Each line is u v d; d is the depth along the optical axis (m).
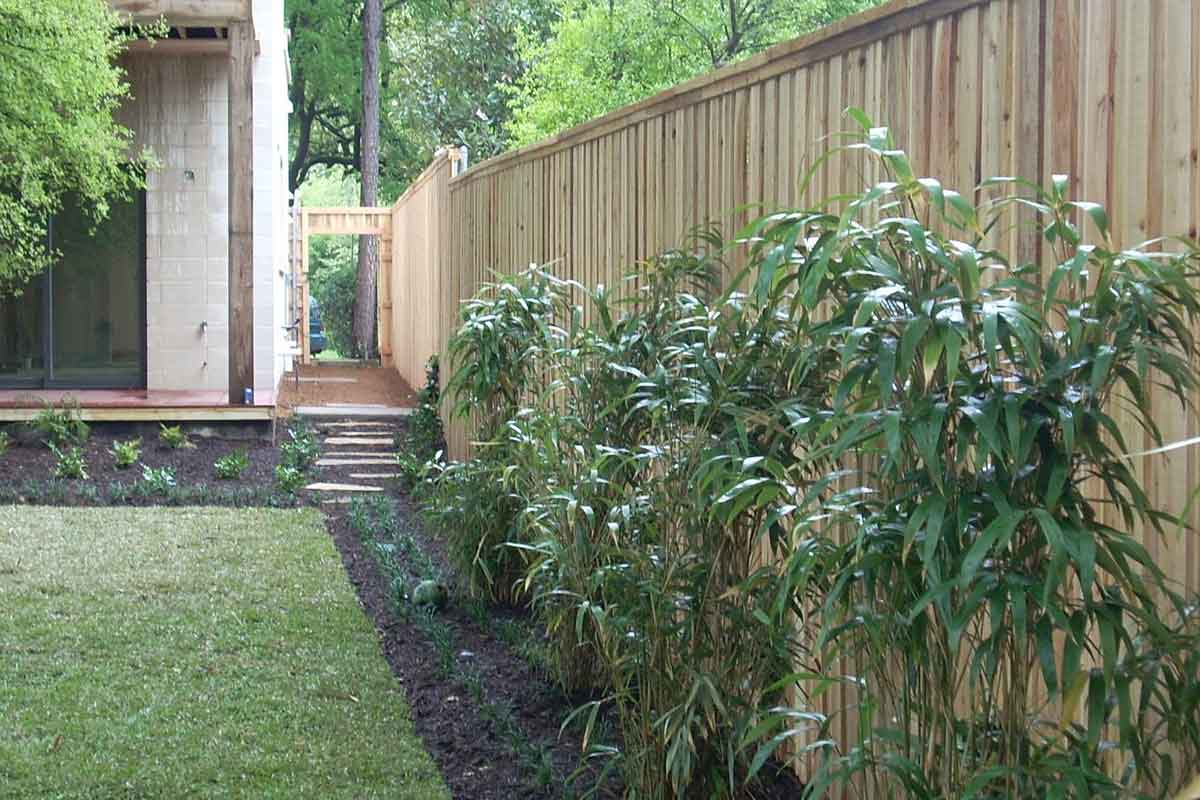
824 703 3.61
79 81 9.31
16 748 4.10
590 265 5.94
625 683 3.67
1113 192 2.50
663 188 4.94
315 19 25.78
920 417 1.97
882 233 2.11
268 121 12.27
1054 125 2.68
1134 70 2.43
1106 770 2.41
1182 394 2.08
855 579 2.30
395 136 27.56
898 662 2.51
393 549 7.41
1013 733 2.11
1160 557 2.36
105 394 11.97
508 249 7.94
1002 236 2.83
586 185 6.02
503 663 5.26
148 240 12.26
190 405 10.77
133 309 12.54
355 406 12.98
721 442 3.09
